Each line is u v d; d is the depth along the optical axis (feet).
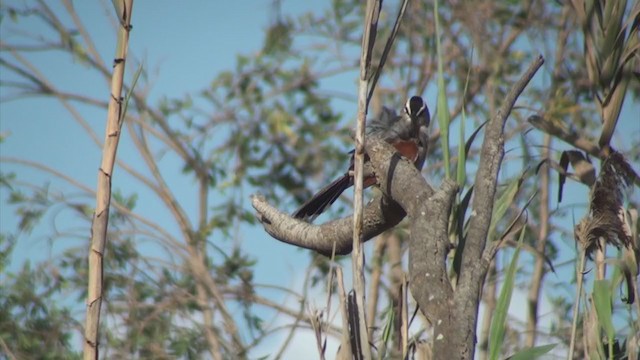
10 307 46.70
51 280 48.32
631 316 23.76
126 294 48.44
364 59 20.88
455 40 55.36
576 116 50.65
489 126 21.66
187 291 50.06
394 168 21.39
